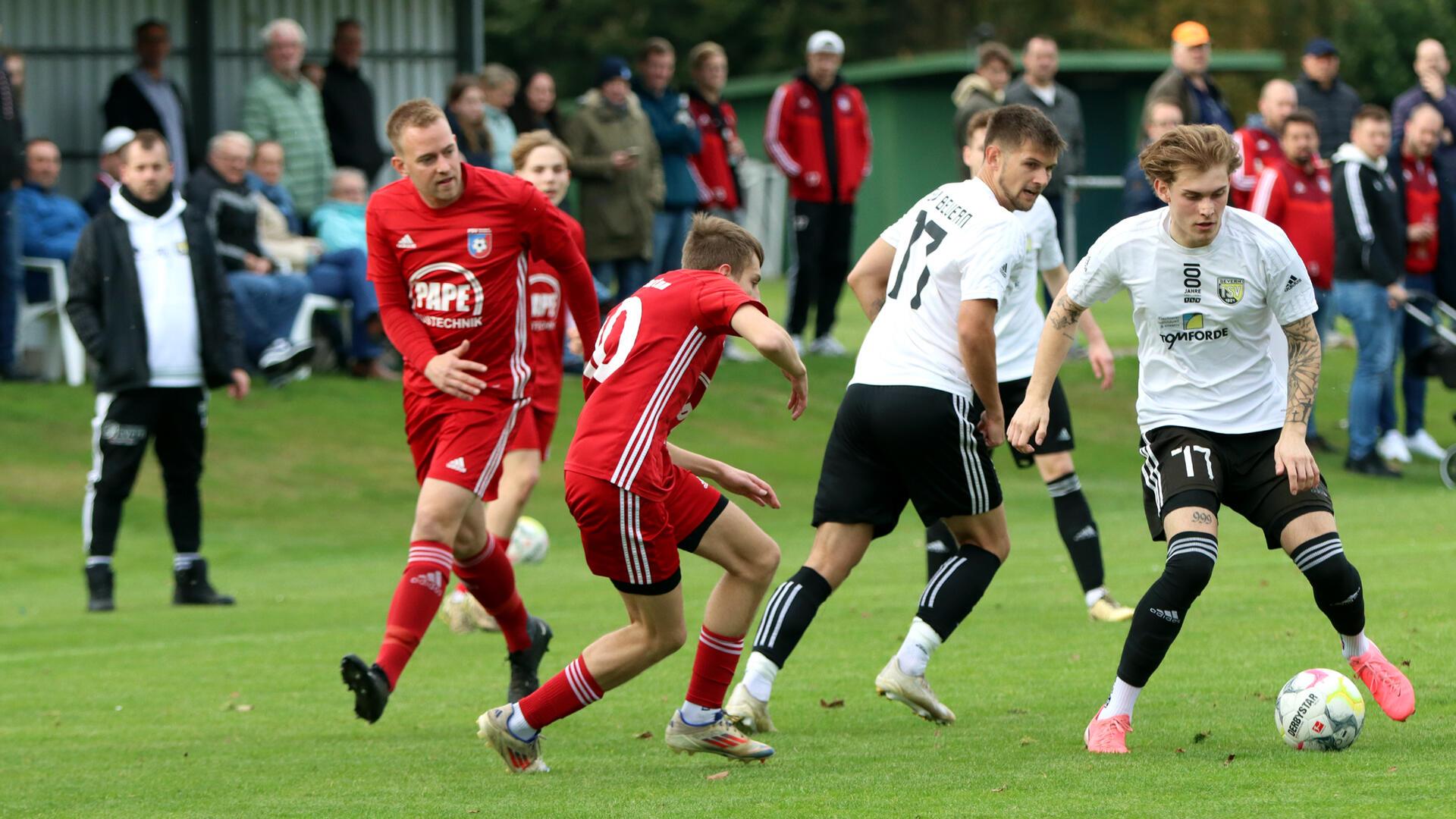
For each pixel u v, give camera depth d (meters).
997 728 20.42
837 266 60.91
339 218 57.44
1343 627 19.22
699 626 30.25
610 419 18.59
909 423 20.70
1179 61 51.34
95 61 64.38
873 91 115.44
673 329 18.67
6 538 42.50
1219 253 18.89
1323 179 51.78
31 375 54.53
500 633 30.67
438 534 21.72
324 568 40.41
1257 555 36.47
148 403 34.84
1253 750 18.33
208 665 27.36
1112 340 68.19
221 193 52.91
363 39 68.06
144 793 18.16
